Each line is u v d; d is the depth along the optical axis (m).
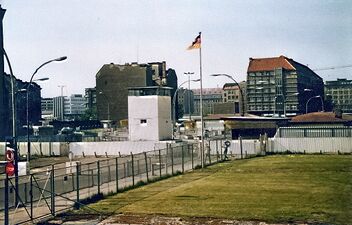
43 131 103.75
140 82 155.38
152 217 20.45
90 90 196.38
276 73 169.38
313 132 59.22
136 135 63.84
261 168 39.84
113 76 158.00
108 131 116.75
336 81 196.38
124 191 29.06
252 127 66.06
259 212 20.73
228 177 34.38
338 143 55.09
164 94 65.38
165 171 39.44
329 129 58.69
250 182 31.05
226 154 53.97
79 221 20.22
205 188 28.95
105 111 158.50
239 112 178.00
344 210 20.67
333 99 195.12
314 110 173.38
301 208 21.34
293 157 50.28
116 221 19.91
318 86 192.38
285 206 21.97
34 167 46.06
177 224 18.94
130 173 39.47
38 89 154.50
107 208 23.11
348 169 37.16
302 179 31.72
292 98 166.50
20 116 138.88
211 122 100.44
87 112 188.50
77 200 23.72
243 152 56.69
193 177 35.31
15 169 25.05
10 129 98.06
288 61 172.00
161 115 63.94
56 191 28.67
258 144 56.19
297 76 167.62
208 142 53.25
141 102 63.66
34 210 22.86
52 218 21.03
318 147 55.50
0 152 68.88
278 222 18.62
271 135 66.19
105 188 29.69
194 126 102.94
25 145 68.00
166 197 25.97
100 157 62.53
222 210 21.50
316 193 25.55
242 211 21.09
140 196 26.73
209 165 44.28
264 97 172.12
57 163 54.59
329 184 28.94
